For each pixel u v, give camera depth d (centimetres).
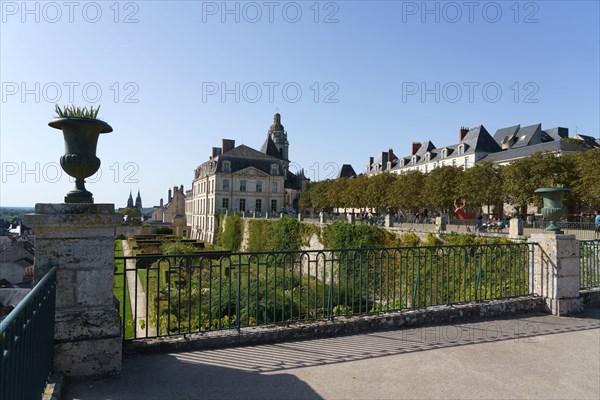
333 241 2561
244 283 1366
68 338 355
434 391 351
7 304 2019
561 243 642
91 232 370
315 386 356
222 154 5975
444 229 1888
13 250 4094
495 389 358
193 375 376
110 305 376
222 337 457
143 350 429
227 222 5178
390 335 512
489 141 5169
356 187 5066
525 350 461
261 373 384
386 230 2172
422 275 1493
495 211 3969
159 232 7512
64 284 359
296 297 1197
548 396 346
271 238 3716
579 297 654
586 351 460
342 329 518
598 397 345
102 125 368
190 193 8231
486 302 628
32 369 263
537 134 4919
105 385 351
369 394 343
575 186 2789
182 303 1153
